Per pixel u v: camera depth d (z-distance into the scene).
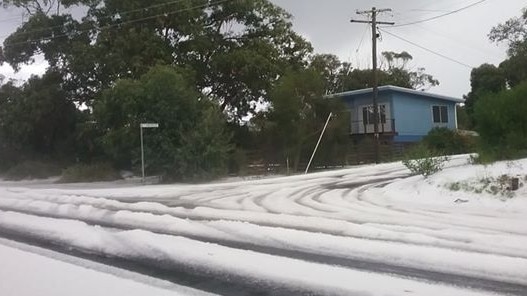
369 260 7.70
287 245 8.84
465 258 7.59
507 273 6.88
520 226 10.02
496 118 17.23
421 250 8.10
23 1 36.34
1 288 6.62
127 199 17.45
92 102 32.38
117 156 28.58
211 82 34.56
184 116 26.89
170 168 25.92
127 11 32.22
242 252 8.43
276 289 6.48
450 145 30.66
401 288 6.35
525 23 32.81
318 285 6.57
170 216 12.45
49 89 33.75
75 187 24.95
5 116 34.81
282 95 29.23
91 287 6.60
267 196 17.12
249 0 34.09
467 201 13.27
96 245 9.29
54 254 8.70
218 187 21.38
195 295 6.28
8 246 9.45
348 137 31.86
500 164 15.31
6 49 35.00
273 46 34.53
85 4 33.84
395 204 13.88
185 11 32.53
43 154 36.59
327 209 13.20
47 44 34.84
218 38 35.06
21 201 16.73
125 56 31.59
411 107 39.78
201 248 8.78
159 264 7.83
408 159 19.47
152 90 26.70
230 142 31.48
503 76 40.47
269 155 29.64
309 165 29.45
